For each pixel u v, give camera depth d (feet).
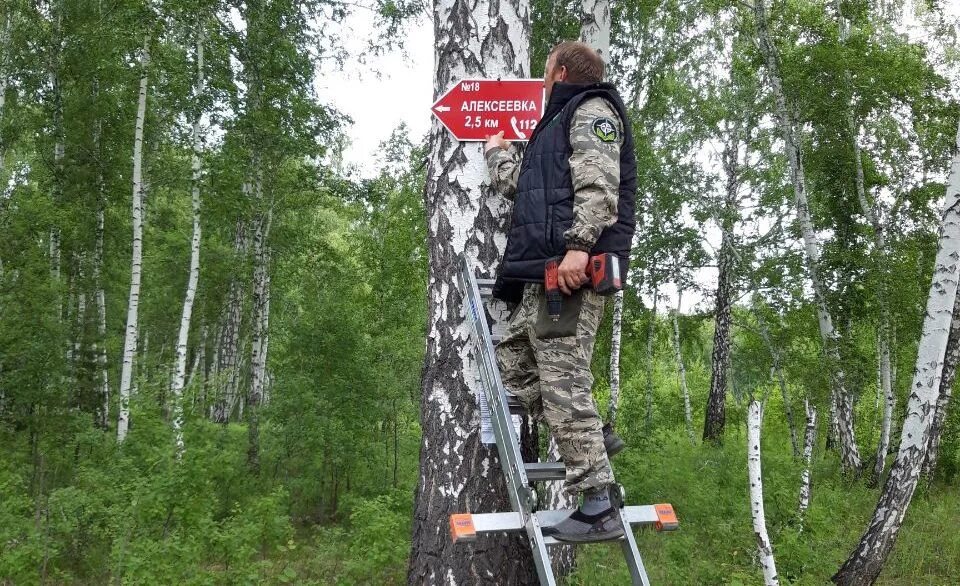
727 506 28.30
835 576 22.89
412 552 9.39
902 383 58.13
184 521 22.44
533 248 7.39
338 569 24.61
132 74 44.60
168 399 30.17
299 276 64.39
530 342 7.62
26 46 47.44
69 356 49.88
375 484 39.78
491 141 9.16
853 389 43.88
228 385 55.21
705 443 44.86
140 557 19.86
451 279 9.28
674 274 58.44
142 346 82.58
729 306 54.75
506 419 7.50
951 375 39.42
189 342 81.61
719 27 53.52
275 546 26.61
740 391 62.90
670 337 72.84
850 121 47.11
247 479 35.91
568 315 7.23
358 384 40.04
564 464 7.69
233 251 62.44
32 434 41.01
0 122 46.98
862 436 60.70
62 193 48.57
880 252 45.52
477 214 9.28
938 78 46.83
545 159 7.50
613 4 41.93
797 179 44.27
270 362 43.50
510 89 9.36
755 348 53.11
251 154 48.62
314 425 37.78
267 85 47.03
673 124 54.60
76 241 50.96
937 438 39.63
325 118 51.11
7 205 44.70
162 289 70.79
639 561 6.96
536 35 38.06
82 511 24.72
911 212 50.19
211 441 26.84
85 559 23.72
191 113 44.68
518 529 7.23
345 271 59.52
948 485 45.27
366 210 61.16
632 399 65.62
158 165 49.80
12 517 24.49
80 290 52.70
